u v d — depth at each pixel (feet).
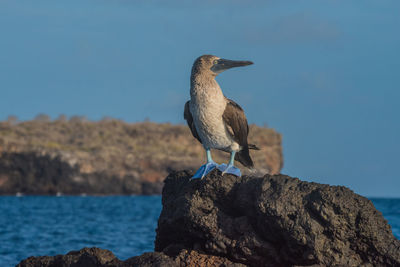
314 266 37.91
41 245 96.63
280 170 525.34
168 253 46.01
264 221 39.93
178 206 44.93
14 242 100.42
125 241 103.65
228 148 45.19
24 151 437.99
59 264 45.37
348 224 38.09
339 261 38.22
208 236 42.57
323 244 38.27
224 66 42.45
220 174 43.75
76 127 606.55
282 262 40.65
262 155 479.41
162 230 47.47
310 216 38.58
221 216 42.57
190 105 44.29
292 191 39.60
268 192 40.22
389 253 38.22
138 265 40.22
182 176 49.55
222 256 42.32
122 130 615.57
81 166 447.42
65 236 113.09
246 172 53.93
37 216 188.85
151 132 606.14
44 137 563.89
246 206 41.93
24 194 439.22
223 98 43.47
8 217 179.52
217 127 43.55
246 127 45.09
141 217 188.34
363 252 38.91
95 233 121.08
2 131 545.03
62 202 325.62
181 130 614.75
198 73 42.96
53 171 440.45
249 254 40.98
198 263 41.65
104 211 230.27
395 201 350.84
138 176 478.59
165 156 511.40
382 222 38.88
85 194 450.30
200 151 579.89
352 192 39.01
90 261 43.75
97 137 583.99
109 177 464.65
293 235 38.52
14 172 437.17
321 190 38.86
